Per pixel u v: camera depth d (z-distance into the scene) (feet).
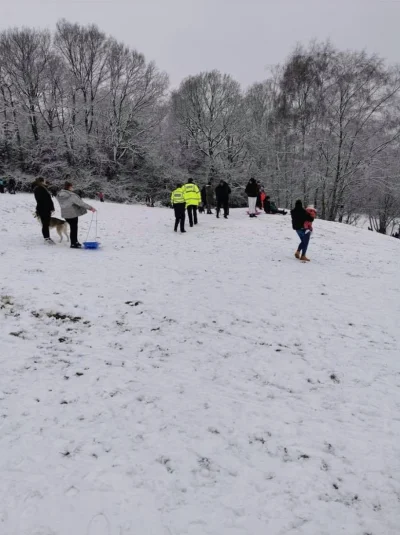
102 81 105.91
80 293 21.95
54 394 12.63
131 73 106.73
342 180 89.71
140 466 9.71
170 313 20.10
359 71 82.53
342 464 10.17
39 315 18.84
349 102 83.82
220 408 12.34
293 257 33.71
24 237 36.55
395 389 13.96
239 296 23.08
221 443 10.74
